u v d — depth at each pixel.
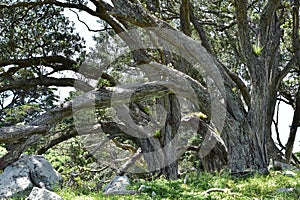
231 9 18.22
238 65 20.47
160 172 14.73
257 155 10.77
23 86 17.34
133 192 7.70
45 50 16.84
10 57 16.38
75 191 8.09
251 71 11.18
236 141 10.88
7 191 7.59
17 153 9.12
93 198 7.16
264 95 11.19
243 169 10.57
